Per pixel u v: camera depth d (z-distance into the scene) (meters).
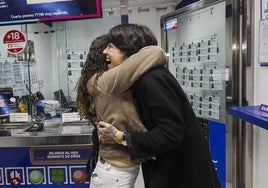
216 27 2.01
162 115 1.00
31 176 2.23
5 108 2.36
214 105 2.10
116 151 1.17
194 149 1.08
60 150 2.19
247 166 1.86
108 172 1.19
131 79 1.03
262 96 1.69
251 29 1.76
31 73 2.47
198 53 2.25
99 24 2.40
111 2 2.37
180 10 2.44
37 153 2.20
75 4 2.13
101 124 1.13
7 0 2.17
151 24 4.12
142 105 1.06
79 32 2.42
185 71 2.44
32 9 2.16
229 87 1.86
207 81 2.16
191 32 2.32
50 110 2.46
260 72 1.70
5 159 2.20
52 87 2.49
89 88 1.17
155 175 1.09
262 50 1.65
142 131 1.07
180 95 1.06
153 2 3.96
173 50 2.61
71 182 2.23
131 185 1.22
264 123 1.27
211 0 2.02
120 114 1.10
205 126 2.21
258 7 1.70
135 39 1.11
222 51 1.96
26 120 2.34
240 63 1.80
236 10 1.78
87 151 2.19
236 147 1.88
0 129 2.25
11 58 2.43
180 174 1.08
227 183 1.96
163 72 1.04
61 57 2.46
